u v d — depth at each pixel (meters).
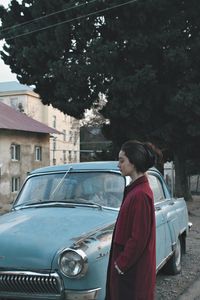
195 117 21.14
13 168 33.50
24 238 4.50
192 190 45.03
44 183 6.02
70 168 6.07
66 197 5.70
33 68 24.38
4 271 4.32
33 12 23.94
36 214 5.23
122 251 3.44
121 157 3.60
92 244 4.33
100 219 5.06
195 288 6.91
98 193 5.66
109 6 21.27
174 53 20.70
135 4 20.80
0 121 32.91
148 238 3.40
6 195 32.50
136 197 3.44
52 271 4.20
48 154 38.12
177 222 7.39
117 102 21.80
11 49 25.17
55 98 24.50
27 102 65.94
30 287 4.25
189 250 10.08
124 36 21.42
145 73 20.69
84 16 21.83
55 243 4.40
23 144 34.81
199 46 20.98
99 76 21.66
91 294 4.17
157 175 7.20
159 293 6.62
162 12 21.62
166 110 21.69
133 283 3.39
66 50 23.22
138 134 22.84
